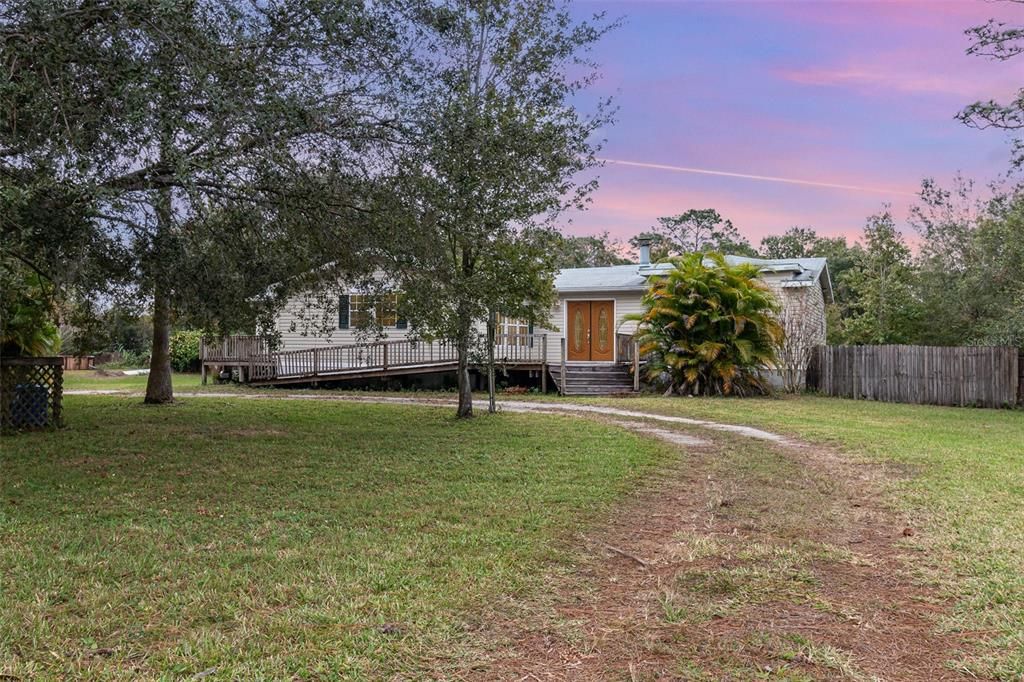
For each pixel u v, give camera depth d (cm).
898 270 2444
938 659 312
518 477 717
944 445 948
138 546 470
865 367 1808
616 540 497
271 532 507
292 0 683
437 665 303
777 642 329
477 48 1091
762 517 568
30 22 564
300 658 307
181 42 584
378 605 366
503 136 888
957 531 519
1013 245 2141
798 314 2008
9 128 577
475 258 1066
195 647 316
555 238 1175
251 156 669
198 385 2239
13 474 724
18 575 408
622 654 316
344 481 695
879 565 445
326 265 935
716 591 396
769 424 1204
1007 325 1823
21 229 573
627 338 2117
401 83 776
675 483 703
